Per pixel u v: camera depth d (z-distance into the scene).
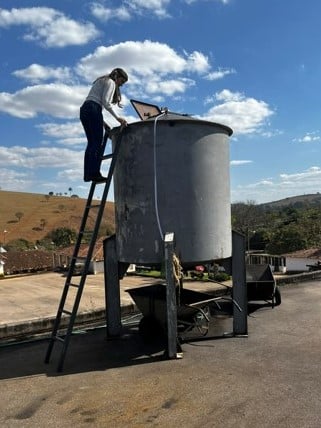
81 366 5.52
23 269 47.00
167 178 5.69
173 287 5.55
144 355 5.80
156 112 6.49
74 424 3.99
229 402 4.28
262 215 72.56
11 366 5.64
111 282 6.75
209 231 5.88
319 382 4.68
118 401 4.42
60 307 5.93
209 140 5.88
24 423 4.05
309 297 9.12
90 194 5.99
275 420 3.90
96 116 5.71
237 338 6.36
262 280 8.80
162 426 3.88
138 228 5.82
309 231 60.56
